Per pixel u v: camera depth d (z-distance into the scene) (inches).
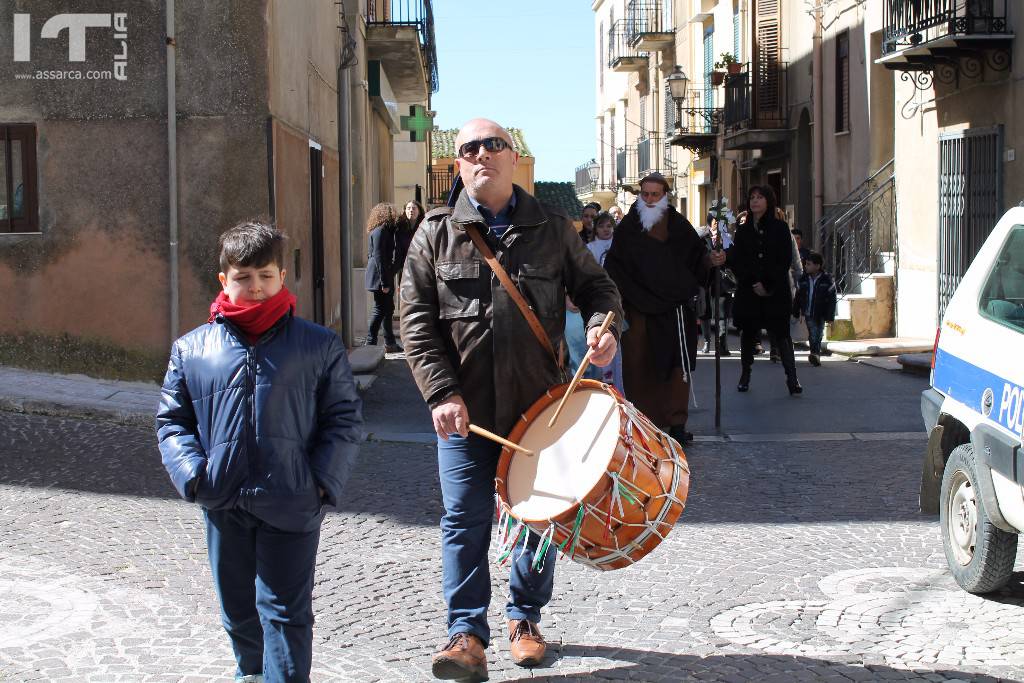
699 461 375.2
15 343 458.0
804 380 562.6
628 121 1790.1
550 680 192.7
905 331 729.0
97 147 451.5
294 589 163.8
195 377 161.8
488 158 190.2
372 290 647.1
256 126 452.8
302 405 162.2
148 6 447.5
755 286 506.6
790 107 999.0
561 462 176.7
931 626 220.8
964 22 605.9
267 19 450.0
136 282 453.7
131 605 230.4
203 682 191.3
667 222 383.6
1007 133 610.2
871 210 782.5
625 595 238.8
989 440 224.7
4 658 201.2
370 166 877.2
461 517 190.4
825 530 291.1
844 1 861.8
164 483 329.4
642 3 1574.8
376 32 852.0
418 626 221.1
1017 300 230.8
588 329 189.3
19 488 319.0
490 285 190.7
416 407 477.1
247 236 160.9
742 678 194.2
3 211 455.2
